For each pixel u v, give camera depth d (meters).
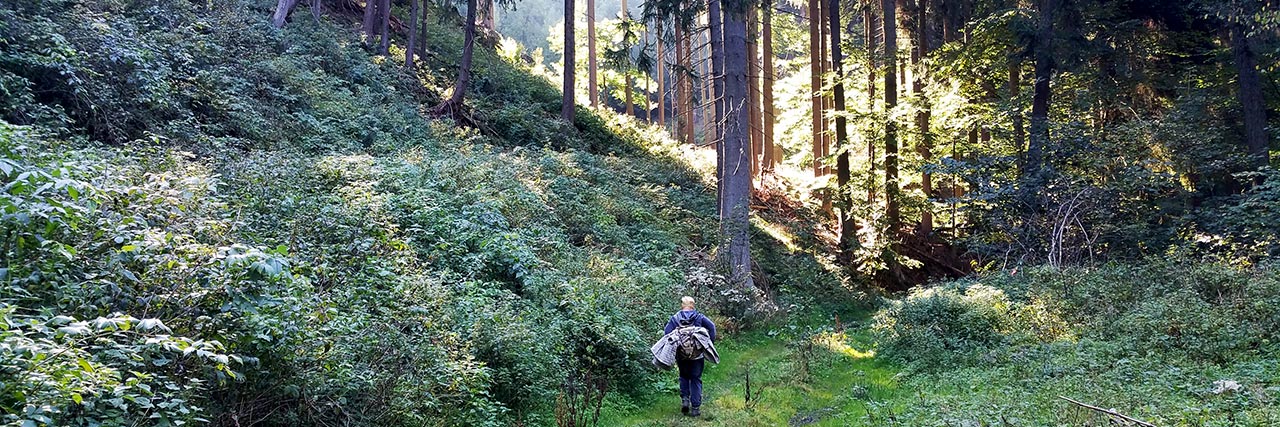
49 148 7.57
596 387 8.09
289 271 4.59
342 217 8.20
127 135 10.88
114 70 11.62
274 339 4.72
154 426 3.89
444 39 32.03
